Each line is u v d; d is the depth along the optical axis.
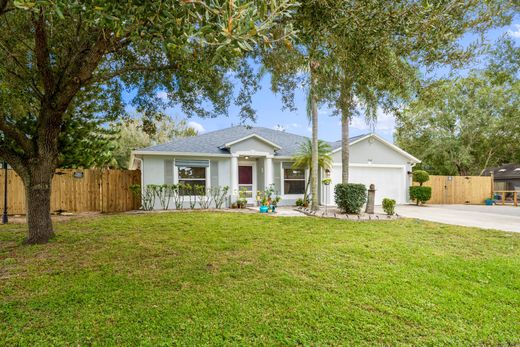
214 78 6.13
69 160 8.27
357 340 2.44
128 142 21.28
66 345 2.34
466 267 4.28
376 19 2.81
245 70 6.30
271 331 2.56
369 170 14.91
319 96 4.38
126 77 6.45
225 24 1.78
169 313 2.86
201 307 2.99
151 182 11.84
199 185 12.59
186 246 5.52
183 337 2.46
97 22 1.89
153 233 6.73
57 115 5.50
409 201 15.66
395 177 15.45
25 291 3.39
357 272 4.07
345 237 6.32
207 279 3.80
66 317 2.78
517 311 2.97
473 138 21.36
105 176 11.52
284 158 13.88
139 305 3.03
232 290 3.44
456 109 21.08
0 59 4.37
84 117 7.43
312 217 9.42
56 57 5.48
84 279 3.76
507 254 5.01
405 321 2.75
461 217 9.90
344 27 2.88
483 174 22.89
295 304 3.08
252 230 7.11
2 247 5.40
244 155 13.11
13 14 4.28
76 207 11.05
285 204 14.01
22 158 5.69
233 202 12.88
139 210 11.54
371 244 5.67
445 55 3.33
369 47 3.14
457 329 2.62
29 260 4.59
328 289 3.49
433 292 3.41
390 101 4.16
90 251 5.14
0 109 5.26
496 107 20.05
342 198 10.59
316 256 4.86
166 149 12.30
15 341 2.38
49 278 3.80
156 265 4.38
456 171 22.89
